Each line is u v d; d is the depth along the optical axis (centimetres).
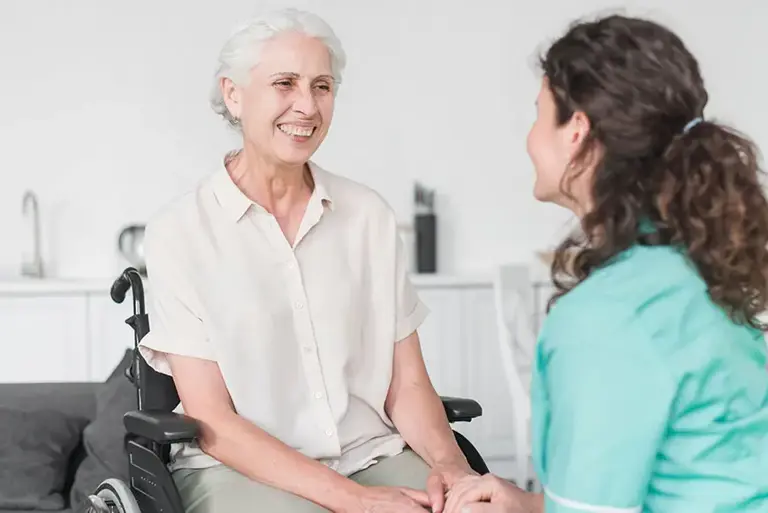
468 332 477
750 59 524
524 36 511
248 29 219
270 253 223
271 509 203
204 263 221
